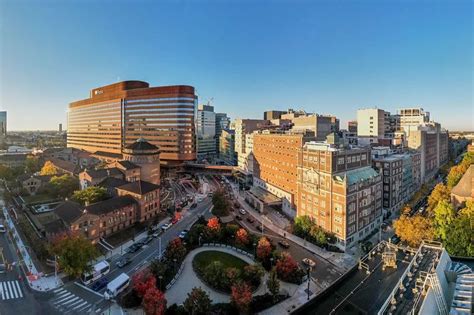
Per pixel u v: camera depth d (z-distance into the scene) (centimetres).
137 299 5484
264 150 14100
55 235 7494
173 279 6309
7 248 7738
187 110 19250
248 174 16738
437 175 18388
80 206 8831
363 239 8750
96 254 6562
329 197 8488
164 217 10581
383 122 18175
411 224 7394
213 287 6091
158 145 19612
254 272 6159
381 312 3012
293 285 6303
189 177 18812
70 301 5594
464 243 6228
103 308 5403
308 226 8800
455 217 7519
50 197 12188
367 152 9762
